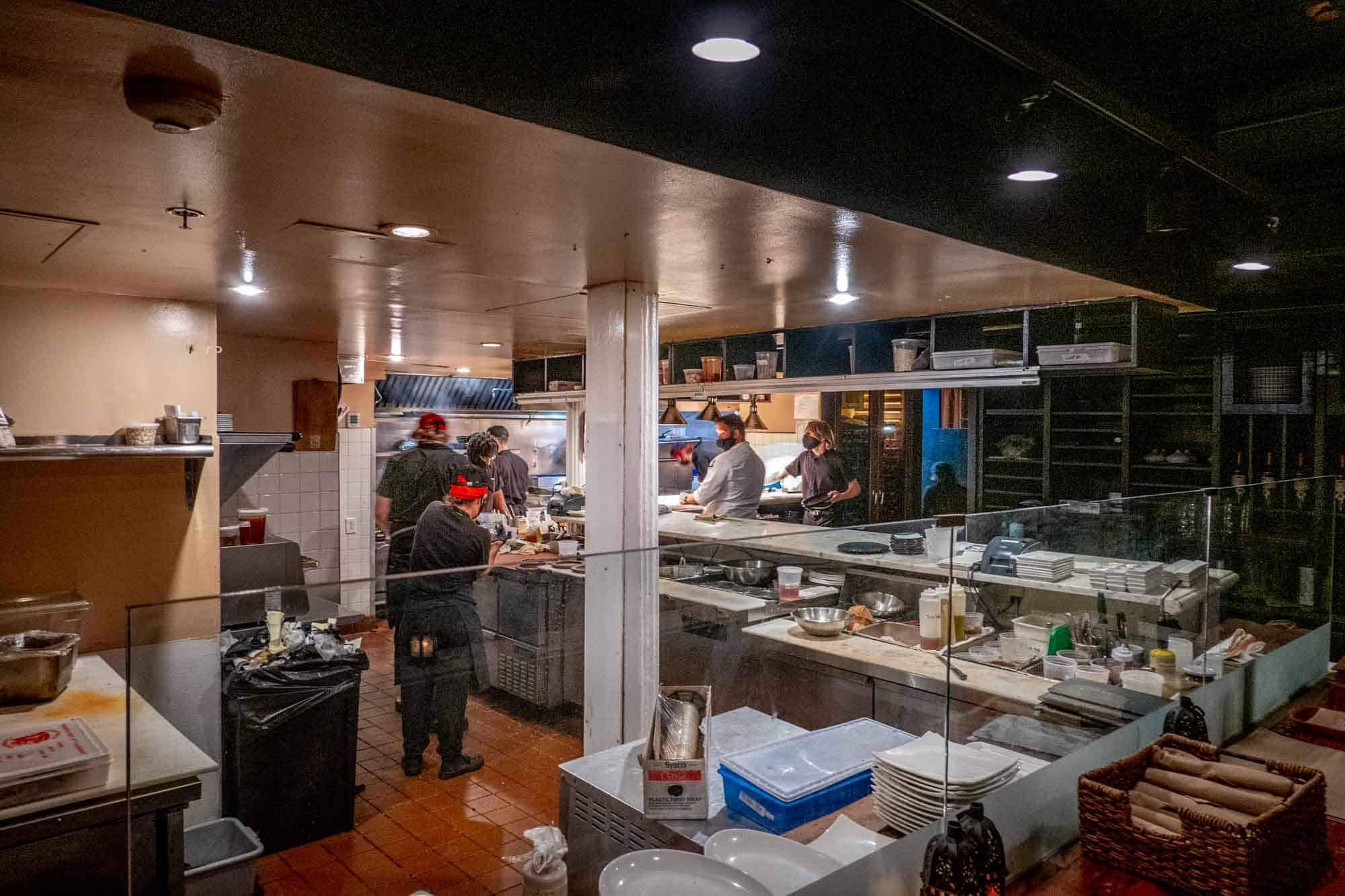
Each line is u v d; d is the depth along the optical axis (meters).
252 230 2.49
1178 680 2.32
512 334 5.45
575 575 2.61
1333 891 1.58
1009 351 4.39
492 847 2.04
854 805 1.78
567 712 2.60
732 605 2.87
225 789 1.83
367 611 2.19
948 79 1.96
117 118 1.56
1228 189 2.88
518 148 1.71
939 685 2.40
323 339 5.86
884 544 2.83
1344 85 2.69
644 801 1.79
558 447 10.70
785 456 8.41
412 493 5.49
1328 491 3.23
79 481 3.59
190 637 1.55
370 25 1.35
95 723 2.22
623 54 1.66
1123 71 2.56
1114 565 2.27
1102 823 1.68
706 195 2.07
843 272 3.20
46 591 3.53
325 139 1.67
